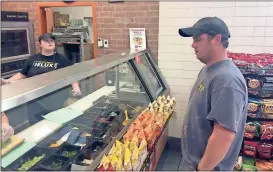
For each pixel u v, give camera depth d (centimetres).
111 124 208
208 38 147
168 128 361
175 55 346
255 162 261
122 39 375
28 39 407
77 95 198
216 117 137
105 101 231
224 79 139
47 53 294
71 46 462
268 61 256
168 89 347
